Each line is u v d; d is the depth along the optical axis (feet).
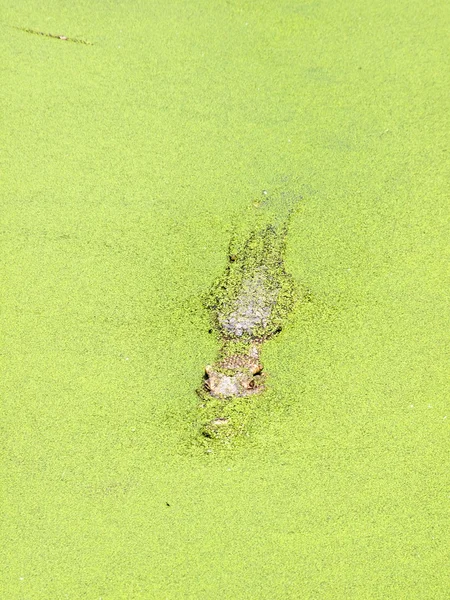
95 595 9.95
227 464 11.02
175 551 10.26
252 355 11.98
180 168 14.51
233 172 14.44
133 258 13.30
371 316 12.52
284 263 13.15
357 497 10.69
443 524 10.46
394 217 13.74
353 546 10.28
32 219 13.88
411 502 10.65
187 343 12.26
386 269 13.08
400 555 10.21
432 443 11.18
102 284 13.00
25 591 10.00
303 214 13.82
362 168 14.46
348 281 12.94
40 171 14.55
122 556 10.24
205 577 10.05
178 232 13.62
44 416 11.54
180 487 10.82
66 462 11.08
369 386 11.76
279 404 11.59
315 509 10.58
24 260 13.34
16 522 10.55
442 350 12.12
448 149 14.73
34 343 12.34
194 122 15.24
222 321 12.43
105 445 11.23
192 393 11.71
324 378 11.85
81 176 14.47
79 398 11.71
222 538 10.36
